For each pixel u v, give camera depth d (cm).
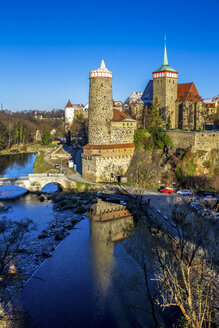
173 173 9844
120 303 4394
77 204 8850
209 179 9250
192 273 3412
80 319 4131
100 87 10031
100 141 10256
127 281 4838
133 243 5828
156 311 4072
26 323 4078
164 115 13500
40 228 7250
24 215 8144
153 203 7588
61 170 12294
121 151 10444
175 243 4553
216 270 3334
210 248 3862
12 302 4503
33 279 5088
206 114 17862
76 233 6950
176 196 8281
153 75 13750
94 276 5119
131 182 9938
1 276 5094
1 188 11062
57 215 8156
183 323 3338
